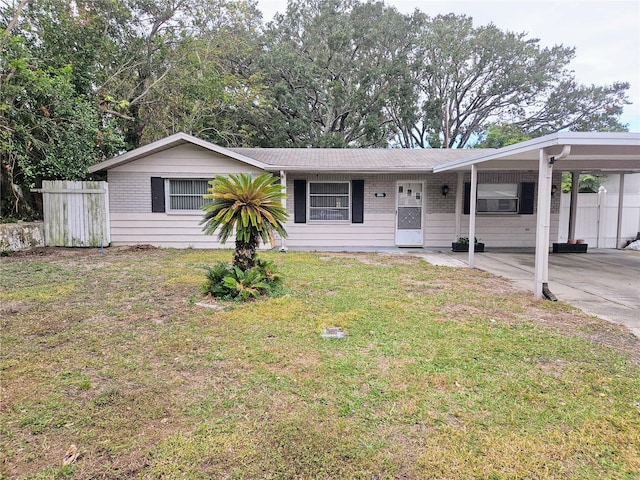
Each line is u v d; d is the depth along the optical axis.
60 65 11.20
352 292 5.93
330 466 2.10
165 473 2.04
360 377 3.11
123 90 14.66
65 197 10.77
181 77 15.62
